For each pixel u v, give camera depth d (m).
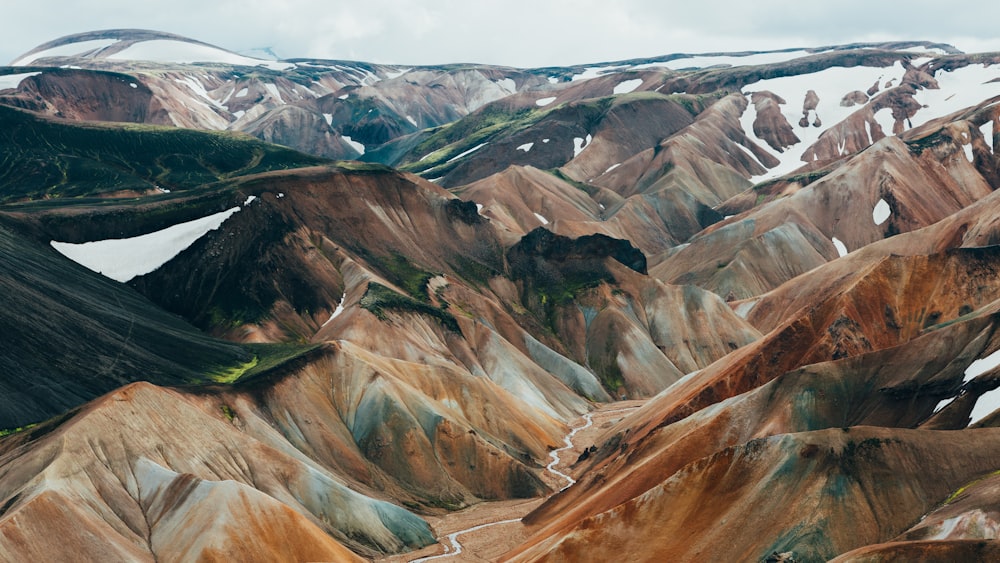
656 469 92.31
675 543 76.56
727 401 101.06
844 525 71.81
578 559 78.69
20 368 109.75
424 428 123.44
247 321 158.62
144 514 85.00
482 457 122.19
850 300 135.75
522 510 111.06
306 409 118.31
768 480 76.19
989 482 70.31
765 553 72.06
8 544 72.44
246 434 104.50
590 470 122.12
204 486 84.56
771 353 126.19
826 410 97.25
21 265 133.38
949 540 61.75
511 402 142.62
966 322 98.50
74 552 75.31
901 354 100.00
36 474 82.69
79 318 126.38
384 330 152.00
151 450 91.25
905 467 74.62
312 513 96.44
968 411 87.31
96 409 90.81
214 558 78.94
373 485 114.06
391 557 95.25
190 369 126.25
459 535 102.75
